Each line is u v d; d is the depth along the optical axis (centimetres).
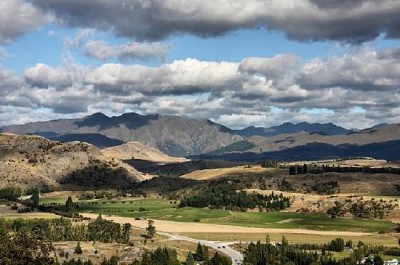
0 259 10194
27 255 10612
